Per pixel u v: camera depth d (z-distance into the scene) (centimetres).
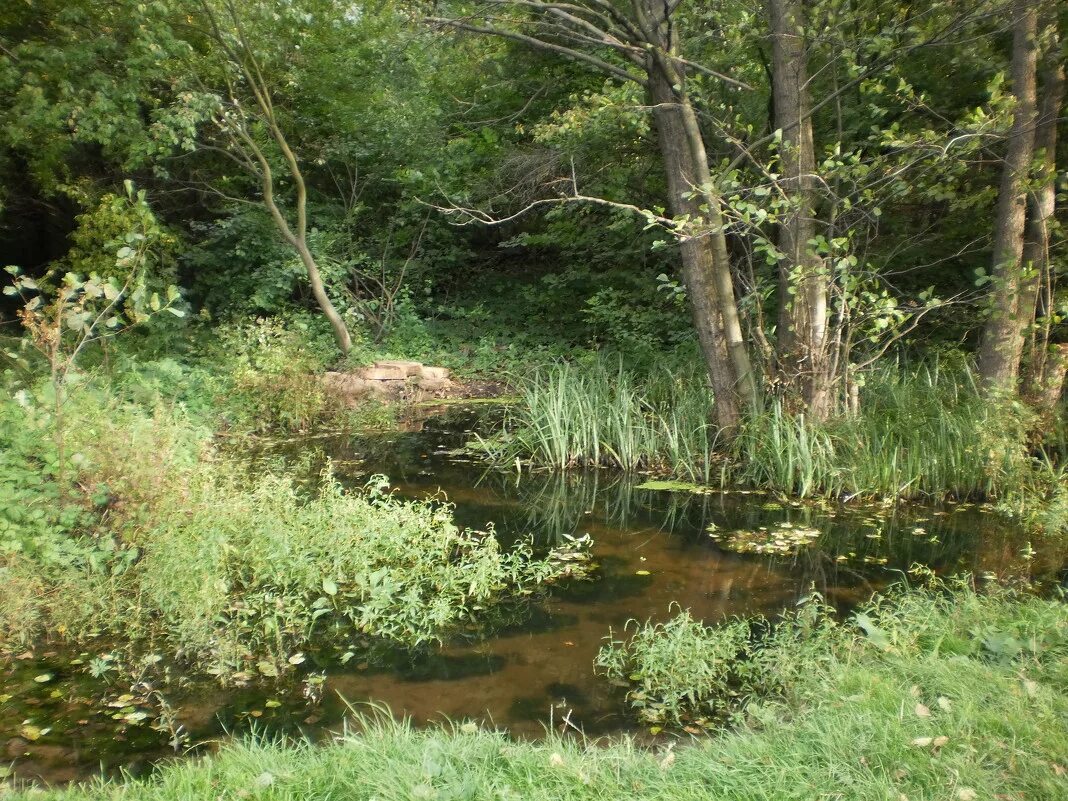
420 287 1725
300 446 987
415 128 1530
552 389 927
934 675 342
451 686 402
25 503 513
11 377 754
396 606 498
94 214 1253
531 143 1384
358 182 1695
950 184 869
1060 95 800
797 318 777
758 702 375
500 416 1167
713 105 955
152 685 405
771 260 707
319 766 296
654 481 821
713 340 828
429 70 1516
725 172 744
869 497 736
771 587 528
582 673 416
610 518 698
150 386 787
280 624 475
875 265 1006
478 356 1494
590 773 289
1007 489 700
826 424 777
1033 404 753
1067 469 704
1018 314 743
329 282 1588
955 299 897
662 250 1375
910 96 739
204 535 502
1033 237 782
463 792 270
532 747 318
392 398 1245
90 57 1220
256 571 516
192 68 1321
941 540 618
